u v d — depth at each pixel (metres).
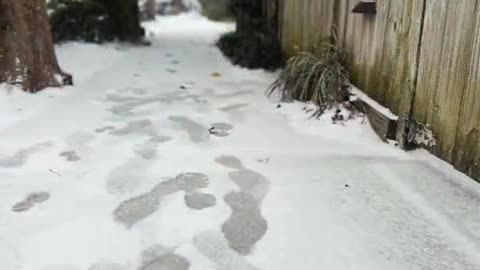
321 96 3.42
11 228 1.86
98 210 2.01
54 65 4.16
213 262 1.65
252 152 2.72
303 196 2.16
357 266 1.63
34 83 3.89
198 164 2.53
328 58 3.62
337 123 3.18
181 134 3.03
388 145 2.81
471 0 2.12
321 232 1.85
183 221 1.92
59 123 3.20
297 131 3.13
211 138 2.96
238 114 3.54
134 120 3.32
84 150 2.71
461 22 2.21
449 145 2.39
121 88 4.38
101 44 7.07
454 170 2.36
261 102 3.91
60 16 6.92
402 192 2.19
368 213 2.00
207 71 5.48
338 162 2.57
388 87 2.93
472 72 2.15
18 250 1.71
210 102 3.91
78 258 1.67
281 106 3.71
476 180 2.21
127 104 3.78
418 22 2.54
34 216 1.95
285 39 5.56
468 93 2.20
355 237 1.82
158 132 3.06
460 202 2.09
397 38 2.77
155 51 7.14
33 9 3.79
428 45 2.48
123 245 1.75
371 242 1.78
